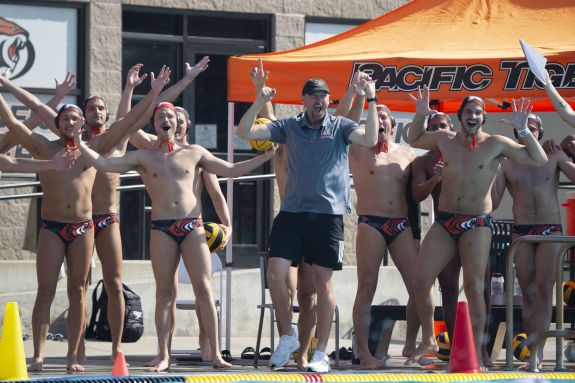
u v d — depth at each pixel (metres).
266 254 27.19
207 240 26.23
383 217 25.66
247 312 38.19
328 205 23.09
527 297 26.81
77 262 24.31
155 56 39.66
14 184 34.06
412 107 36.22
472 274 24.39
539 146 24.17
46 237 24.22
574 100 34.78
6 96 37.12
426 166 26.05
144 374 22.16
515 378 22.45
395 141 37.34
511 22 29.11
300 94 27.16
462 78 26.70
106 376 20.03
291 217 23.19
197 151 24.88
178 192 24.36
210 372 23.77
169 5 39.38
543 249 26.42
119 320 25.58
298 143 23.22
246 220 40.66
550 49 27.00
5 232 36.94
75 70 38.16
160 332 24.31
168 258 24.30
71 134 24.03
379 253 25.67
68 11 38.06
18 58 37.38
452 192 24.50
